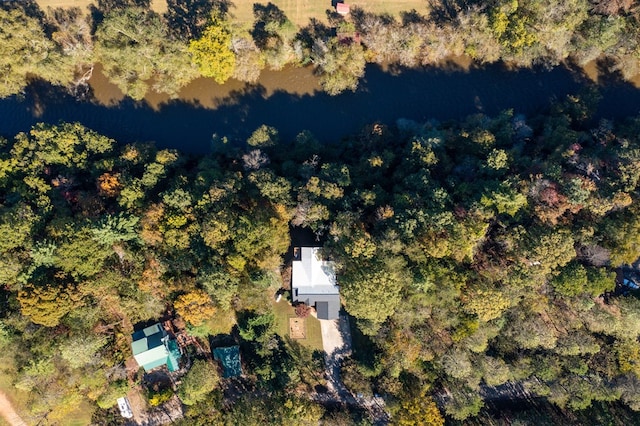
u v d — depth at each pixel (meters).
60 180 80.75
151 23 87.38
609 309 78.19
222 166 87.31
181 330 81.94
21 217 74.50
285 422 75.12
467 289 73.69
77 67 93.50
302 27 93.69
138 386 82.00
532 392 83.38
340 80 91.50
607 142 84.50
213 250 75.38
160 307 79.06
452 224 73.50
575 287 73.50
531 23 87.94
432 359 78.19
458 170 82.25
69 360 73.06
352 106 94.88
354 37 91.50
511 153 81.44
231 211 76.56
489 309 71.81
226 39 86.69
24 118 93.81
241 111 94.56
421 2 94.19
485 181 78.50
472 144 83.44
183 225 75.69
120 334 79.56
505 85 95.88
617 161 80.25
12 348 72.88
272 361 80.94
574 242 77.25
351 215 75.69
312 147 87.19
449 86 95.56
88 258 72.25
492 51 92.56
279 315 83.19
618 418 79.50
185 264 74.81
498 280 74.81
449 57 95.19
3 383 80.62
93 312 74.25
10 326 72.94
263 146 86.12
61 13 92.94
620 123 91.44
